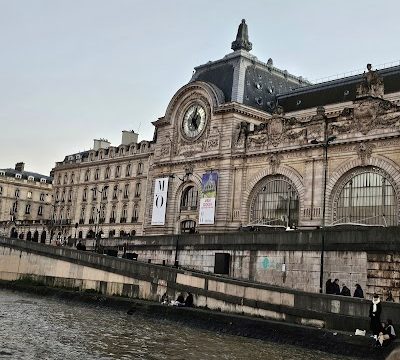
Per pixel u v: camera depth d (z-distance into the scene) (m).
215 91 77.81
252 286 37.06
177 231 80.56
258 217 70.50
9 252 63.91
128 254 63.06
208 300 39.84
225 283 39.06
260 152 70.56
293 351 29.52
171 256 58.41
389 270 39.38
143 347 28.42
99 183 110.38
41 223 122.44
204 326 36.59
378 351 27.48
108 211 106.69
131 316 41.88
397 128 57.66
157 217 82.94
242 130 73.50
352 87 71.88
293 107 77.88
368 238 41.03
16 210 148.12
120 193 104.94
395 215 57.03
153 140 100.06
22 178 150.50
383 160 58.56
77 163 116.50
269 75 84.12
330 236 43.69
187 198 80.88
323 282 43.50
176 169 82.12
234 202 73.06
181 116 83.12
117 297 46.78
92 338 30.27
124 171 105.06
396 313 29.81
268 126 70.56
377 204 58.75
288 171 67.31
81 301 48.78
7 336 28.73
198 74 87.44
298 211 65.88
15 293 55.56
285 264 46.66
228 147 74.69
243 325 34.41
